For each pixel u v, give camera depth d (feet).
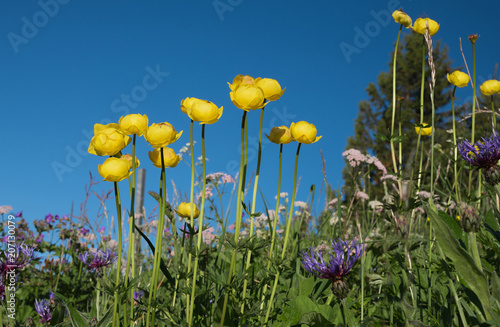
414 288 1.73
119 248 1.49
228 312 1.69
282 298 2.05
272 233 1.78
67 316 2.19
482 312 1.48
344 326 1.65
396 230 1.67
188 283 1.80
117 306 1.53
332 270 1.50
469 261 1.42
